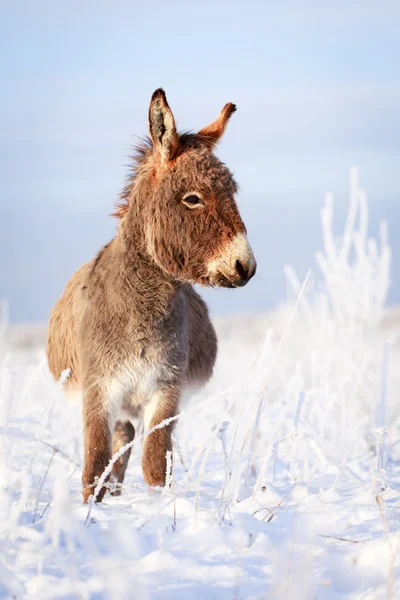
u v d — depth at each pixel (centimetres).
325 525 885
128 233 1144
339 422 1477
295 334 2028
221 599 662
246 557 756
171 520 875
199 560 747
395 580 706
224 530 833
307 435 1073
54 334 1455
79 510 895
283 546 793
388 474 1209
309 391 1420
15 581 661
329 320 1736
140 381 1152
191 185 1062
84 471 1081
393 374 3197
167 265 1093
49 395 1426
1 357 2611
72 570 673
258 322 5734
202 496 1033
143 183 1138
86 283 1230
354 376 1598
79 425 1429
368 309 1756
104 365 1134
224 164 1106
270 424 1429
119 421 1305
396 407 1906
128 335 1130
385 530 812
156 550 776
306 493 1029
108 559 728
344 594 688
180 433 1542
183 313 1198
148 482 1096
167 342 1158
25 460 1123
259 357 1152
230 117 1205
